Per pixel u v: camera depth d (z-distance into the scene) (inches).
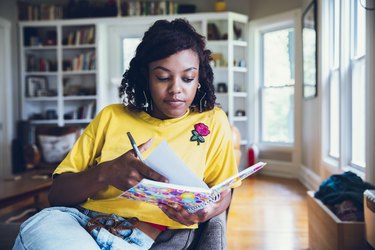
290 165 205.5
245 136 227.8
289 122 210.7
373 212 56.9
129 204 40.4
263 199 151.3
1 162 218.8
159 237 41.9
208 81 45.9
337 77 136.7
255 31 221.3
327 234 76.4
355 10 110.1
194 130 44.2
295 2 197.3
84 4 229.6
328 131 143.4
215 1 228.8
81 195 38.5
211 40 218.5
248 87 224.7
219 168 45.8
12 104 227.6
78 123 235.6
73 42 230.7
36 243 33.8
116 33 232.4
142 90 45.1
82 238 34.9
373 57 84.1
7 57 222.4
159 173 33.5
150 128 43.4
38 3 239.1
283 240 103.2
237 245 100.0
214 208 40.5
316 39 151.9
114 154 42.3
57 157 180.4
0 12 222.4
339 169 117.3
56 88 240.5
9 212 135.3
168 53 39.4
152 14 225.5
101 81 229.0
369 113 85.7
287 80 209.6
